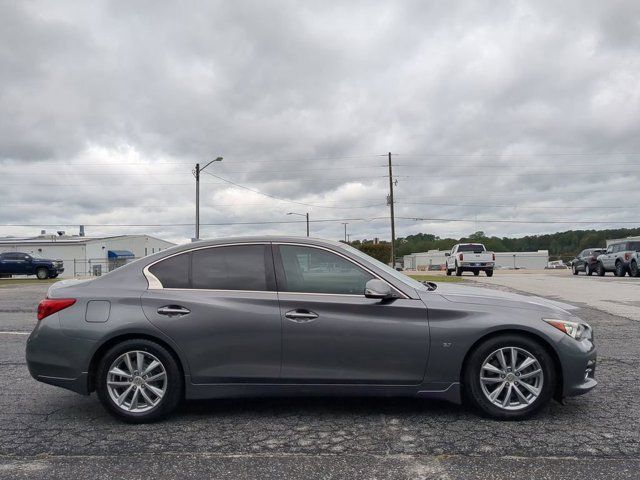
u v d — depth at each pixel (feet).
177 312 15.30
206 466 12.28
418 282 17.26
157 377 15.30
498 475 11.55
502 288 60.70
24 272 120.06
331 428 14.74
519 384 15.10
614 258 91.61
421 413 15.94
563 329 15.06
